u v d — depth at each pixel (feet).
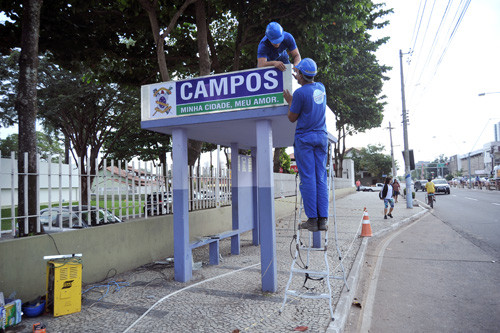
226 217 31.81
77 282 13.23
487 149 239.30
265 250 15.28
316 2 28.30
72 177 16.83
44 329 11.03
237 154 24.56
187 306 13.53
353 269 18.79
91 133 66.54
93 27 30.58
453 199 81.71
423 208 60.08
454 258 23.27
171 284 16.75
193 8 31.76
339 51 38.91
